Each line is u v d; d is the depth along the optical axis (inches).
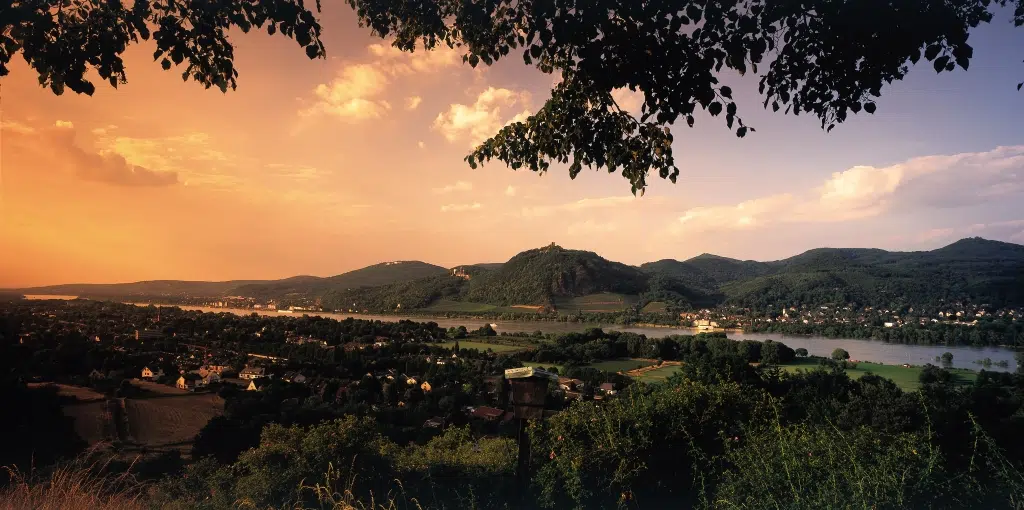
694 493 179.3
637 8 120.6
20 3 118.0
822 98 132.0
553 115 166.2
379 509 192.2
